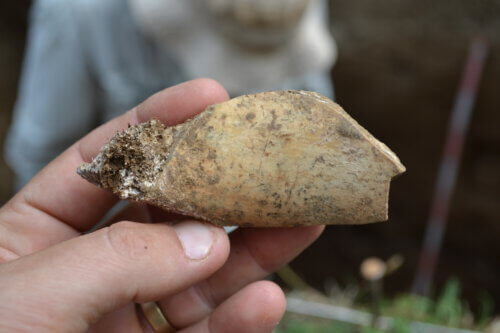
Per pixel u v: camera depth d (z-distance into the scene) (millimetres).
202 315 235
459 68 494
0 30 626
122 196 189
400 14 504
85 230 239
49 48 340
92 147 231
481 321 391
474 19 481
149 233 183
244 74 337
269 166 191
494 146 517
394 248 597
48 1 338
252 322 213
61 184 228
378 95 538
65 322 169
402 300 387
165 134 196
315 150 189
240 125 192
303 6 303
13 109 623
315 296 412
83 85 354
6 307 164
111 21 332
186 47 333
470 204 549
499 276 565
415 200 574
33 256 173
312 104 191
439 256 589
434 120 527
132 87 356
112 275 173
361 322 363
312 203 192
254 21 302
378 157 187
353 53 527
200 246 188
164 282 182
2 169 605
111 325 223
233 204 193
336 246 608
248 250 234
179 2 313
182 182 191
